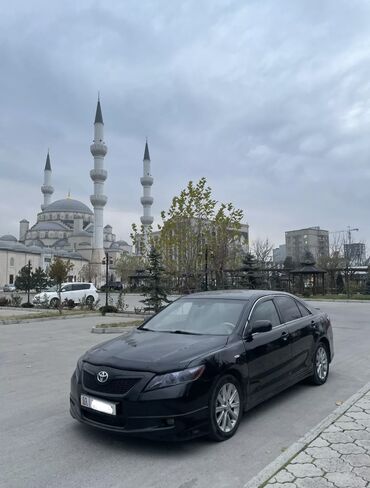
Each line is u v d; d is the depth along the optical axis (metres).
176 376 4.16
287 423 5.02
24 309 26.08
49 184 141.88
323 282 39.12
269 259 59.44
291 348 5.91
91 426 4.73
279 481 3.45
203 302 6.00
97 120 99.69
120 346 4.89
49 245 123.38
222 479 3.65
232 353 4.76
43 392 6.54
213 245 19.42
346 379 7.13
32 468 3.88
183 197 18.81
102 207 101.38
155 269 17.80
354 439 4.29
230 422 4.62
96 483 3.59
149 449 4.27
